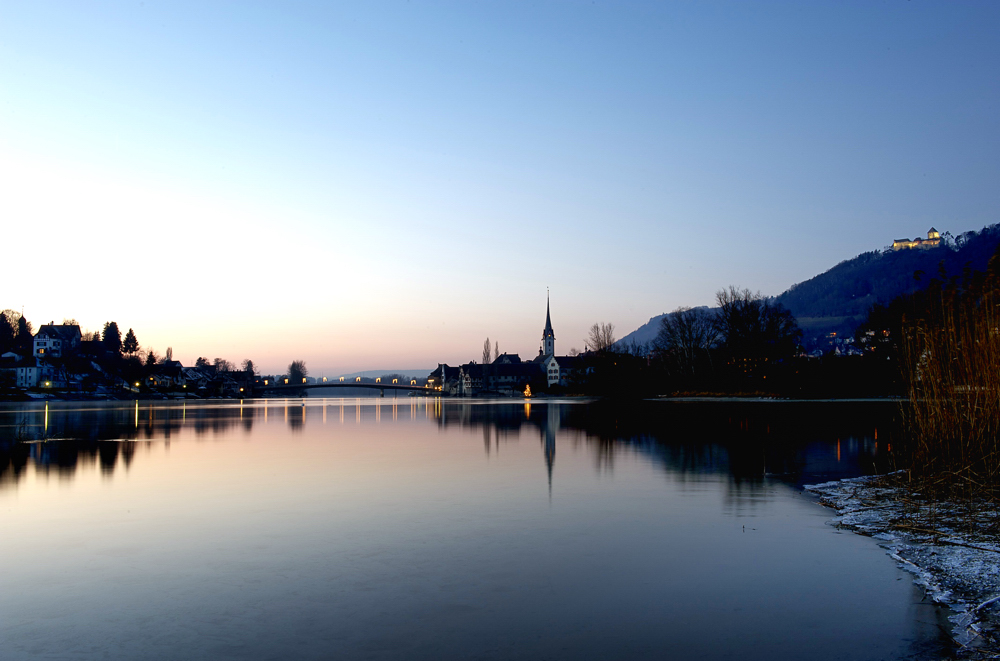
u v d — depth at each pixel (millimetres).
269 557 10945
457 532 12570
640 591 9203
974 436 15828
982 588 9172
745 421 42906
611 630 7891
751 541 11805
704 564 10430
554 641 7590
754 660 7074
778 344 91938
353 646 7484
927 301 17969
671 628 7930
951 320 17109
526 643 7535
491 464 22484
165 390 193875
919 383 17578
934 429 16688
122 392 168000
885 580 9594
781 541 11789
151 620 8258
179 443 31016
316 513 14383
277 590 9328
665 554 10984
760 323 93938
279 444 30516
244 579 9820
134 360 188875
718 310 100375
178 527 13094
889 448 25609
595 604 8734
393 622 8172
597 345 129125
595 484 18047
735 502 15375
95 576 9984
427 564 10508
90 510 14797
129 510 14789
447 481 18781
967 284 17219
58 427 42562
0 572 10188
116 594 9203
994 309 16406
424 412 68188
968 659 7059
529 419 49719
